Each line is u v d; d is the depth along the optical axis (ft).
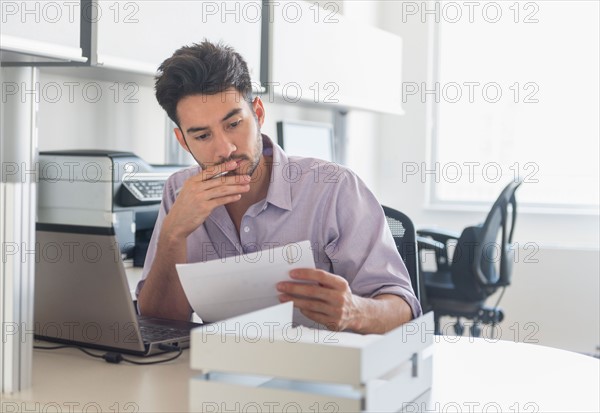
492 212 11.03
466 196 15.44
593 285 13.98
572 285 14.10
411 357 3.87
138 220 7.24
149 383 4.29
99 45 6.15
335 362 3.23
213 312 4.57
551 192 14.70
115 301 4.86
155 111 9.47
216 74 4.87
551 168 14.69
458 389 4.18
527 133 14.85
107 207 6.81
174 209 5.19
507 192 11.11
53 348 5.10
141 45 6.63
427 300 11.64
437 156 15.60
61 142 7.97
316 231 5.47
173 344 5.16
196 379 3.48
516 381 4.37
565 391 4.17
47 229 5.06
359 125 14.74
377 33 11.30
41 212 7.10
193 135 5.01
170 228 5.20
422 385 4.00
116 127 8.80
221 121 4.94
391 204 15.87
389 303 4.74
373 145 15.58
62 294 5.10
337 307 4.26
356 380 3.20
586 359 4.93
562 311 14.19
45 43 5.54
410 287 5.12
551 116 14.65
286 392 3.36
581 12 14.30
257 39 8.44
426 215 15.58
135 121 9.12
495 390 4.18
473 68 15.21
